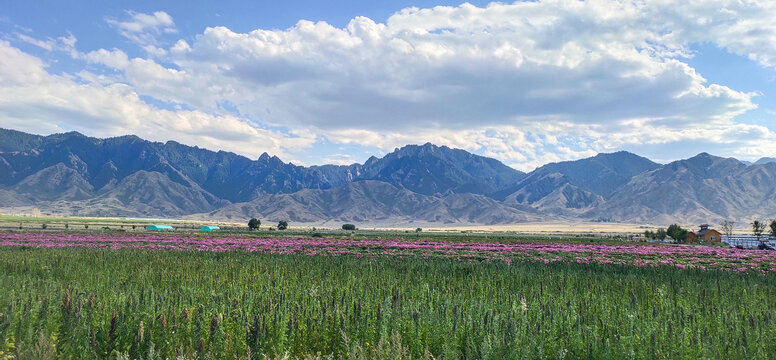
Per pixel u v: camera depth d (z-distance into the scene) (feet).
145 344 34.58
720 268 108.99
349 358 33.50
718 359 33.47
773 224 421.59
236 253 122.01
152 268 82.99
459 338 36.91
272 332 36.96
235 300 45.80
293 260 105.09
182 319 40.11
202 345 33.81
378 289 57.47
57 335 36.81
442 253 148.05
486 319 38.47
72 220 578.66
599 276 82.64
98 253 112.16
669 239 362.33
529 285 69.97
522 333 36.94
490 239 277.23
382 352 32.45
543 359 34.22
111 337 34.81
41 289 55.42
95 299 46.62
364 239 229.66
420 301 49.98
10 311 38.65
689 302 55.67
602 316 43.73
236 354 33.71
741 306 50.96
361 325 39.06
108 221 629.51
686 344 35.27
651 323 39.60
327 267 92.02
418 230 631.56
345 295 54.60
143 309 43.62
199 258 107.24
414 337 37.11
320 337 38.37
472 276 77.87
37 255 102.78
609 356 34.14
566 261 116.67
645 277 80.07
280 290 57.52
